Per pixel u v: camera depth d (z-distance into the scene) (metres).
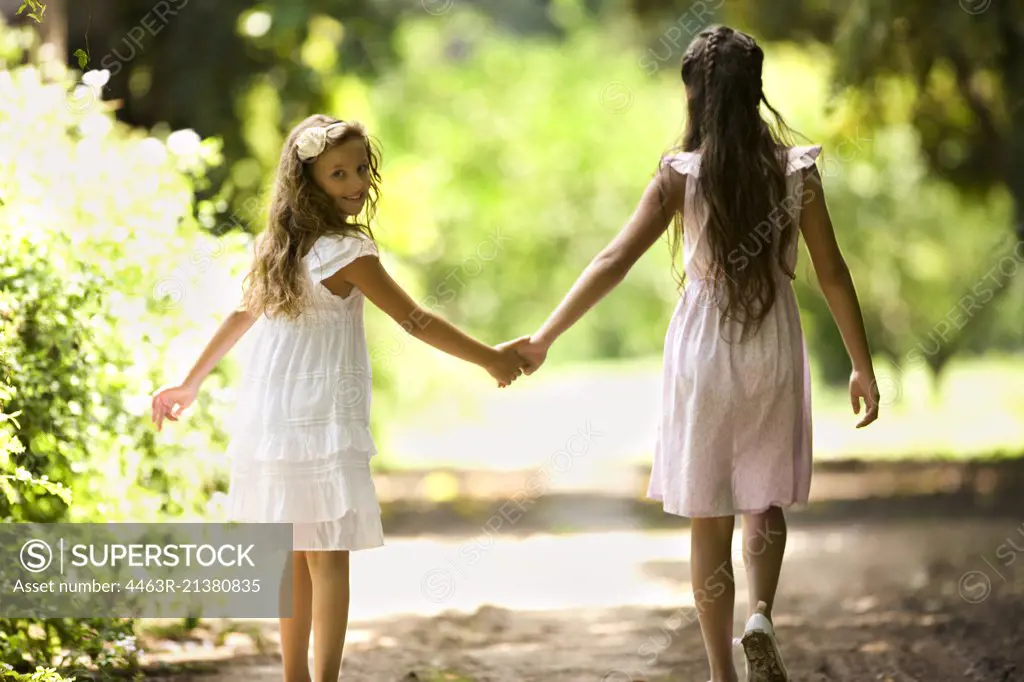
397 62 25.08
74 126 11.77
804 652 10.51
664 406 8.43
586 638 11.77
